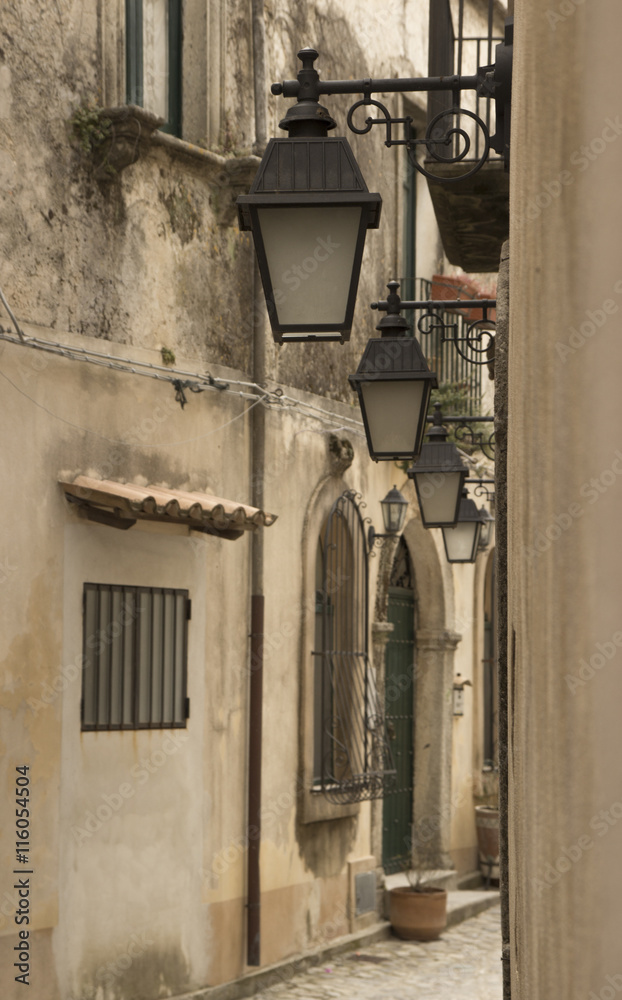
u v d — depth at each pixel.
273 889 9.22
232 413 8.95
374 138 11.70
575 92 1.14
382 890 11.30
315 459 10.15
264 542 9.24
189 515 7.42
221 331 8.90
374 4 11.64
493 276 14.76
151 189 8.19
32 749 6.91
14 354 6.95
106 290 7.73
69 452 7.32
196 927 8.25
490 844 13.98
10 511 6.85
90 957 7.24
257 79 9.32
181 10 8.92
